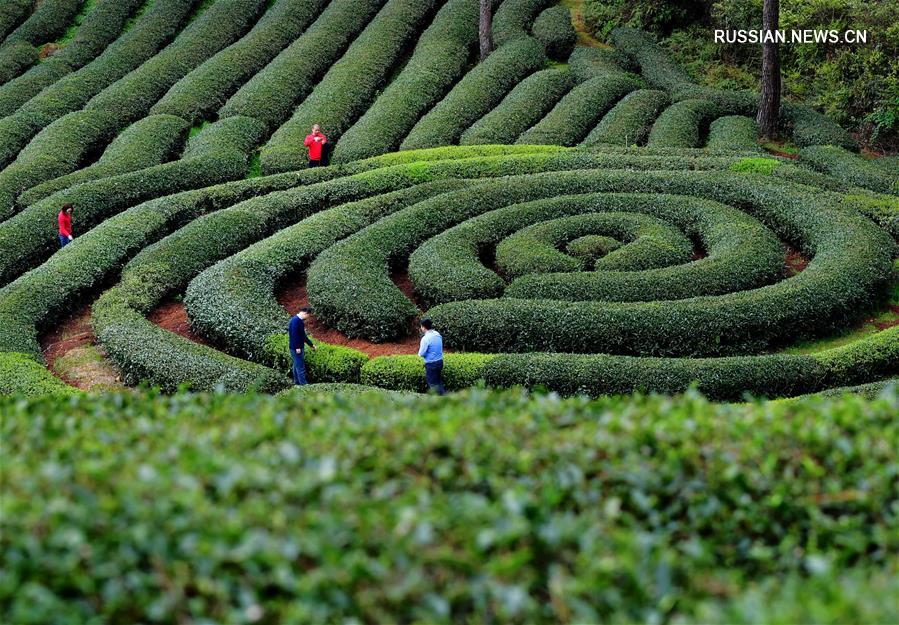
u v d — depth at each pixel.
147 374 18.16
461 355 17.66
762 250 21.06
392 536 6.38
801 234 22.78
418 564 6.21
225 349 20.16
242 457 7.82
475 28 39.91
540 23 40.53
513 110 33.19
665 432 8.28
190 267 23.09
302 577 6.30
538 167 27.80
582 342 18.39
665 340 18.19
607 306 18.67
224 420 9.38
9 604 5.96
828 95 34.09
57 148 30.52
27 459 7.82
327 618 6.09
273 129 33.53
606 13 41.84
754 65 38.22
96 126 32.31
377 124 32.25
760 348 18.47
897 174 27.45
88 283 22.89
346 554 6.27
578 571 6.32
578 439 8.19
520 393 10.20
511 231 23.53
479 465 7.82
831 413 8.83
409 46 39.78
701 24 40.69
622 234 23.14
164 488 6.72
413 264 21.98
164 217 25.92
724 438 8.36
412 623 6.10
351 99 34.22
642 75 37.84
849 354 16.77
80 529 6.28
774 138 32.31
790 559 7.51
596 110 33.56
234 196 27.47
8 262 24.42
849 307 19.30
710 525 7.80
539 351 18.64
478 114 33.59
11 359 18.42
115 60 37.38
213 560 6.16
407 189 26.14
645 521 7.61
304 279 23.64
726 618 5.70
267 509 6.72
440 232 24.16
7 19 41.56
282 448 7.71
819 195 23.84
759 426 8.66
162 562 6.22
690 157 27.69
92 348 20.58
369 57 36.88
